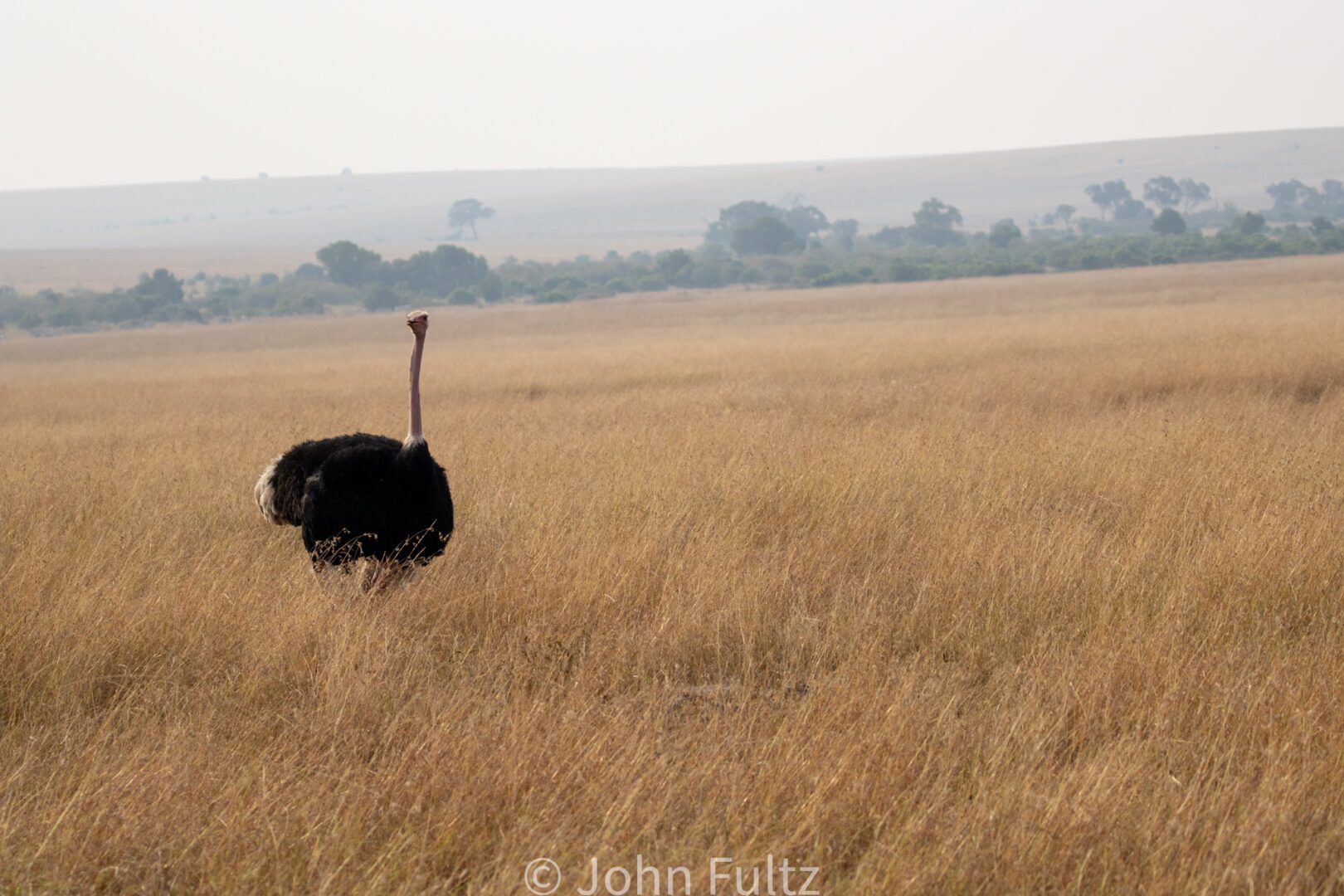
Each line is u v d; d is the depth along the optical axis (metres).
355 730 19.42
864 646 22.52
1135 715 19.09
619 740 17.98
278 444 52.41
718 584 26.09
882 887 14.12
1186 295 196.00
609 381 88.12
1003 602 25.03
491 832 16.03
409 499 26.16
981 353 91.50
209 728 19.72
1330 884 14.55
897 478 36.75
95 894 15.09
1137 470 37.28
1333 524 29.28
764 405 63.59
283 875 14.89
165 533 32.62
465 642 24.50
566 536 30.12
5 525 34.16
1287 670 20.56
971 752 18.16
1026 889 14.20
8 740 19.52
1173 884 14.20
